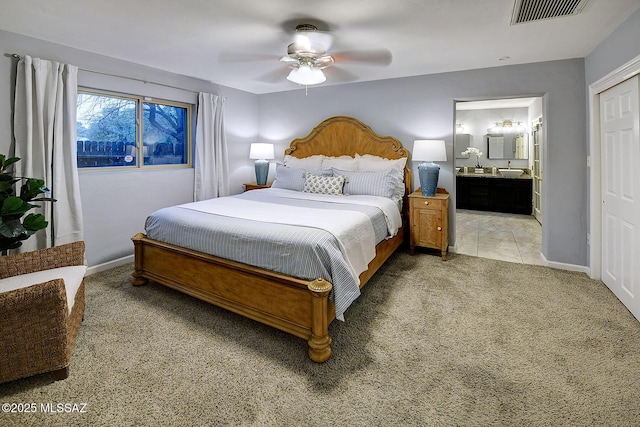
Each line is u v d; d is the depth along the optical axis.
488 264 3.74
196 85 4.38
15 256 2.16
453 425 1.50
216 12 2.37
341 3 2.22
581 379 1.79
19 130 2.82
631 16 2.35
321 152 4.87
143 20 2.51
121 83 3.54
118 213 3.64
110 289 3.01
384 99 4.39
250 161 5.36
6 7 2.30
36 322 1.71
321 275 2.06
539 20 2.47
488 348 2.09
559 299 2.79
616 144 2.77
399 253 4.18
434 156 3.82
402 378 1.82
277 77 4.30
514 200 7.04
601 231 3.14
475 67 3.75
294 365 1.94
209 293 2.57
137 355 2.03
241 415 1.57
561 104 3.42
